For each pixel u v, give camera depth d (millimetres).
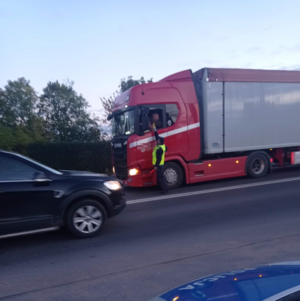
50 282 4738
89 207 6602
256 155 12602
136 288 4488
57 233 6992
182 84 11336
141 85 10938
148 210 8766
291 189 10617
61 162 16922
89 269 5148
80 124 30219
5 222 5898
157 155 10531
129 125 11086
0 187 5883
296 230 6703
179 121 11203
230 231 6781
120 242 6348
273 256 5445
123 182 11391
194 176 11594
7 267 5305
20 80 29062
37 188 6125
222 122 11695
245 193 10312
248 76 12008
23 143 16453
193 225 7285
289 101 12828
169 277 4785
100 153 17547
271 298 2283
